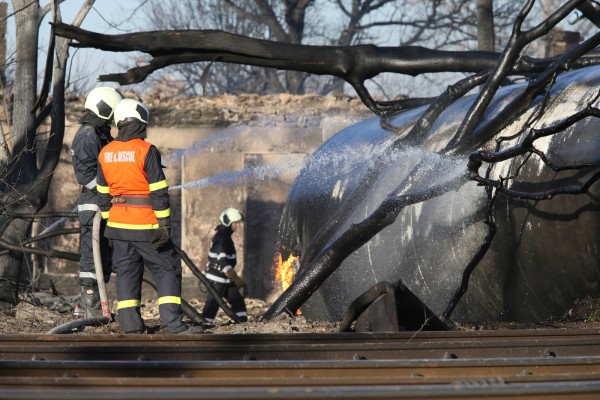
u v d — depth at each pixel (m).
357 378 8.11
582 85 16.91
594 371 9.52
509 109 17.50
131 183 14.02
